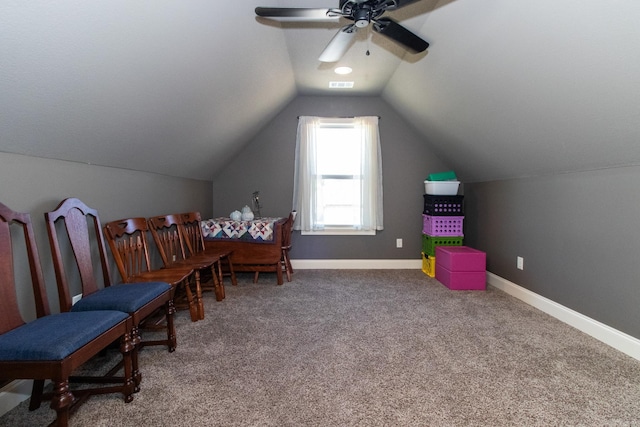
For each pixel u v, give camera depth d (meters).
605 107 1.82
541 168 2.82
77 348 1.24
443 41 2.43
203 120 2.89
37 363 1.16
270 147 4.43
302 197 4.35
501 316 2.72
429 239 4.09
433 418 1.49
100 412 1.53
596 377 1.82
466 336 2.34
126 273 2.20
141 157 2.62
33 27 1.20
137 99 2.01
